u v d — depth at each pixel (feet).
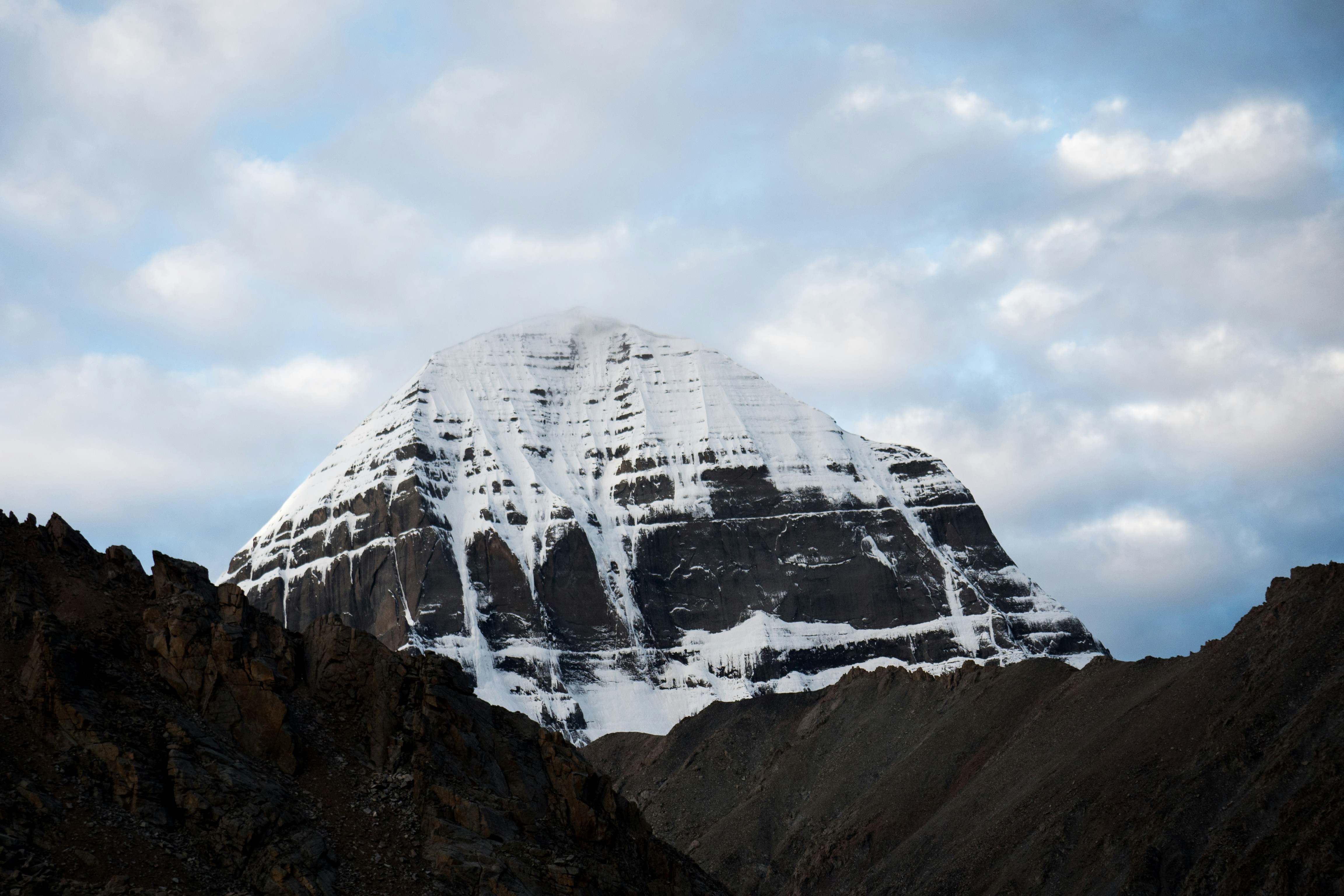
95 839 291.79
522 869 342.03
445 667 407.64
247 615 380.78
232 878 302.66
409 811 348.79
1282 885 484.33
